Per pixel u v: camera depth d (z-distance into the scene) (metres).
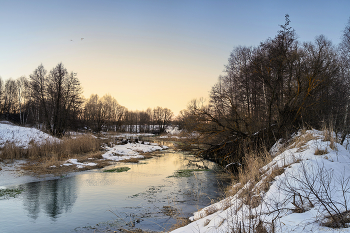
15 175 15.50
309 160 5.59
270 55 17.42
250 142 14.48
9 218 8.52
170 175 16.14
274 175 5.83
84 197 11.07
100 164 20.06
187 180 14.45
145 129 101.75
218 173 16.41
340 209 3.41
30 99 49.75
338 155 5.81
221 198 9.63
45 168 17.56
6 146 20.97
